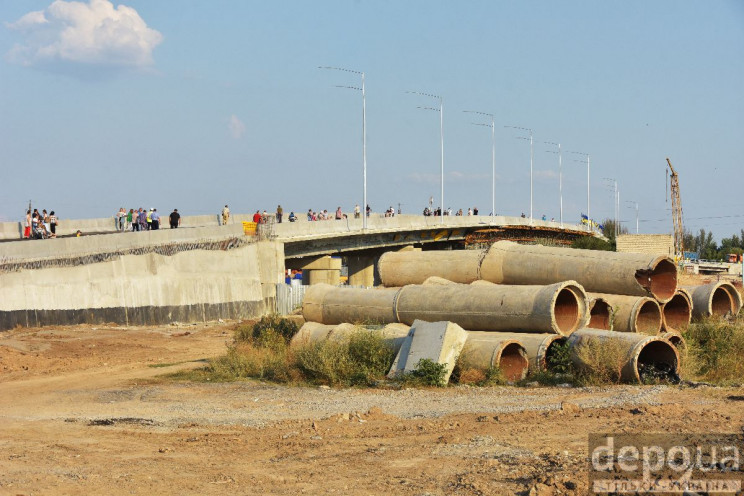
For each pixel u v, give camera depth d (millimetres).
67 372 30938
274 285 59219
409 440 14672
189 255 53562
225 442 15367
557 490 10422
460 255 29953
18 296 44219
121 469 13125
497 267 28703
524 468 11875
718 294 32125
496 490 10750
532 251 28453
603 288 26703
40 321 44906
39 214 58531
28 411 21250
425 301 26141
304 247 67812
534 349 22891
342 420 17250
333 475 12227
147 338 42531
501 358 23969
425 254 30922
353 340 24500
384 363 24016
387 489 11234
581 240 86688
